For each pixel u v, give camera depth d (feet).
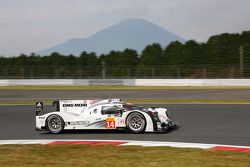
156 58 279.69
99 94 140.97
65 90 164.76
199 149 43.86
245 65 225.56
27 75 233.55
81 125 59.06
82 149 45.78
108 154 42.34
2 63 314.96
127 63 290.35
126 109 57.72
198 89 154.92
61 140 53.78
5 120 77.56
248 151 42.52
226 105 93.50
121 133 57.62
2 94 150.71
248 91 139.13
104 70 227.81
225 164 36.01
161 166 36.04
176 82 180.75
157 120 56.34
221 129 58.65
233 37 270.05
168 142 49.47
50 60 311.47
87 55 305.73
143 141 50.52
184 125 63.46
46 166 37.52
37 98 131.64
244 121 66.08
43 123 60.23
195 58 269.03
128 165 36.83
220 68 208.03
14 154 44.47
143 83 187.73
